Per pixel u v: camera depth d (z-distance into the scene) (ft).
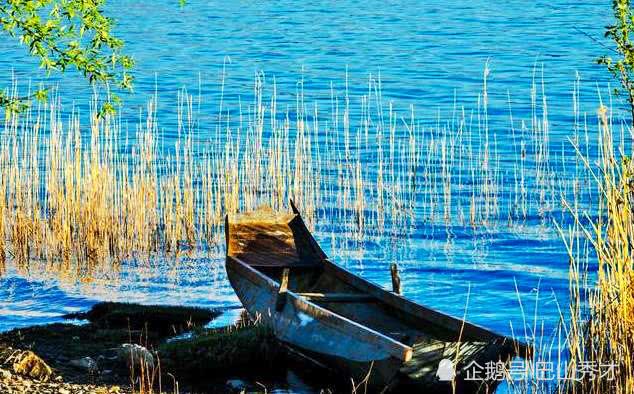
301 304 75.87
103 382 69.97
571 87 223.30
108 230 111.55
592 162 150.51
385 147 168.14
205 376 73.87
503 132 178.40
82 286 100.48
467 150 164.14
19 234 110.83
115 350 78.28
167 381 72.28
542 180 135.95
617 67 68.59
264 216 97.91
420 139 174.60
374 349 67.36
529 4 386.32
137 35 325.42
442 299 98.63
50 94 223.30
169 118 199.11
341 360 69.77
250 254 95.45
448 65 262.06
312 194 123.54
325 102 215.92
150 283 101.76
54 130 113.29
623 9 67.72
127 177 114.32
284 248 96.37
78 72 256.73
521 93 219.20
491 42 299.38
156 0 422.82
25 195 120.88
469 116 195.31
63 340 81.25
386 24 345.10
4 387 63.82
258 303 82.84
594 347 56.54
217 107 212.64
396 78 244.22
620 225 54.13
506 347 64.54
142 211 113.09
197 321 89.04
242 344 76.23
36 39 71.20
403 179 141.59
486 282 103.60
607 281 55.57
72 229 110.52
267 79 247.50
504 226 122.42
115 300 95.96
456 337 70.64
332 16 369.30
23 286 99.96
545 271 106.22
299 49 294.87
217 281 102.83
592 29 315.58
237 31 334.03
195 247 114.52
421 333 74.28
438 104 210.38
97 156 111.34
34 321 89.15
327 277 89.97
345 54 284.41
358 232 121.29
